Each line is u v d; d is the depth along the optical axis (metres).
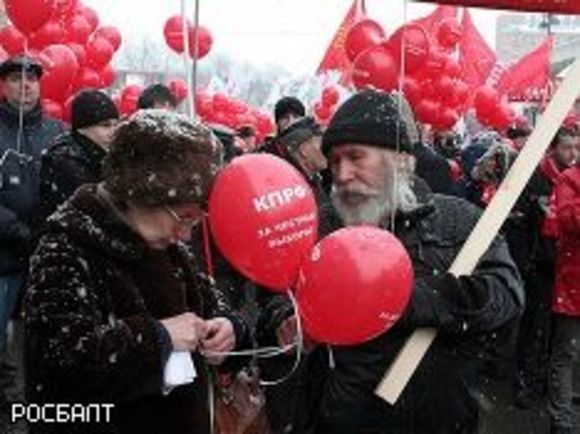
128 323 2.44
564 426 5.98
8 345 6.01
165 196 2.42
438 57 7.36
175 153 2.43
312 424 2.99
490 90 11.52
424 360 2.90
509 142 9.20
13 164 5.75
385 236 2.66
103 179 2.54
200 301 2.76
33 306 2.39
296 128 5.64
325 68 10.27
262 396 2.98
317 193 5.20
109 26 8.88
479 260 2.98
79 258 2.43
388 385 2.84
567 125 6.71
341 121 2.94
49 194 5.27
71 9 7.69
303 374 2.98
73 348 2.34
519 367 6.97
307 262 2.65
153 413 2.56
